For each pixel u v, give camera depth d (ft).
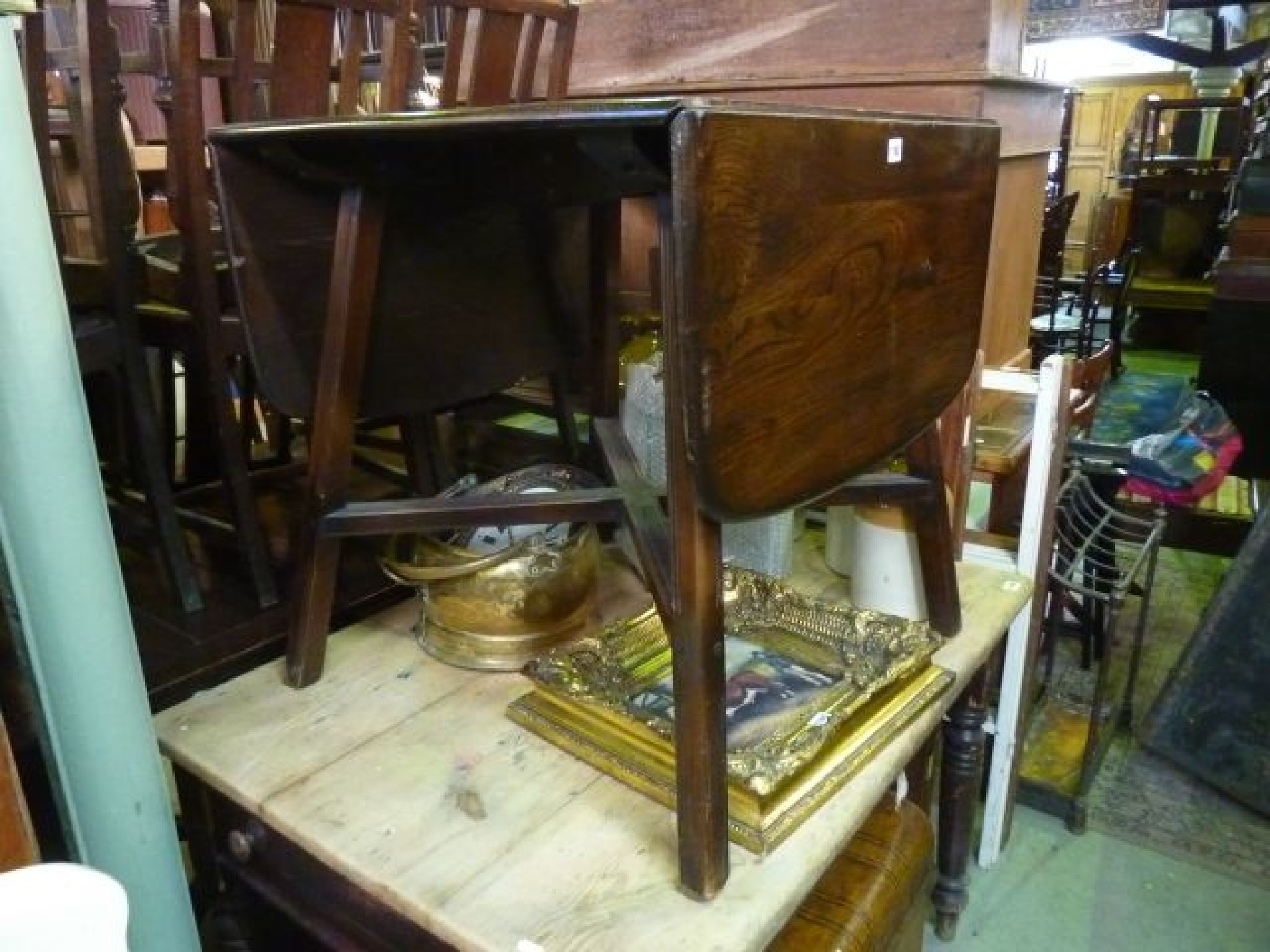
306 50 3.92
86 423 2.53
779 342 2.43
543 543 3.81
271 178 3.23
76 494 2.50
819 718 3.14
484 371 4.14
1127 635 8.32
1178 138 19.49
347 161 3.01
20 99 2.27
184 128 3.87
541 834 2.85
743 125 2.16
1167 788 6.40
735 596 4.00
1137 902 5.44
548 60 6.58
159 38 4.23
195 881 3.98
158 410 5.46
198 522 5.25
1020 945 5.14
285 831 2.93
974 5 5.21
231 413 4.37
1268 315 11.80
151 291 4.71
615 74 6.56
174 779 4.18
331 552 3.55
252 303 3.26
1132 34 14.60
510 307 4.18
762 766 2.83
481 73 4.83
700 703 2.46
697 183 2.06
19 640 2.56
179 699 3.92
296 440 7.61
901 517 3.97
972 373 4.22
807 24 5.73
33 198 2.32
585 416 6.98
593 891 2.61
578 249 4.44
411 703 3.55
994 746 5.51
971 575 4.62
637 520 2.95
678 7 6.14
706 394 2.22
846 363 2.74
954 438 4.60
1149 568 6.79
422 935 3.03
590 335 4.32
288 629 3.90
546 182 3.20
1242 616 6.32
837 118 2.49
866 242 2.69
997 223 6.32
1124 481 7.25
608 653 3.54
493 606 3.69
